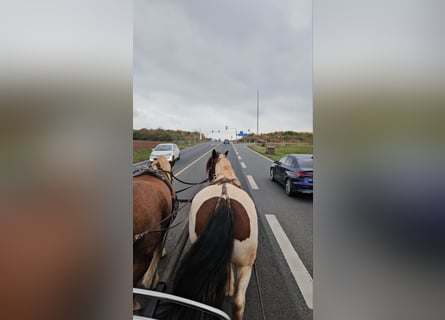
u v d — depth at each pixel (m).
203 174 7.99
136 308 1.68
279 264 2.52
